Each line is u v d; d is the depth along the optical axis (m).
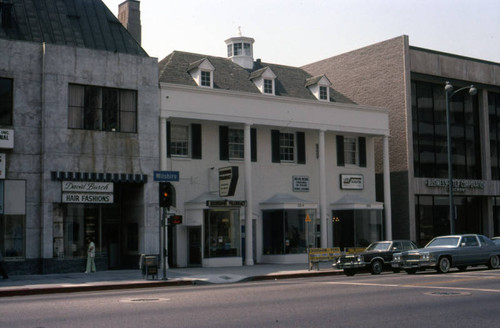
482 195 47.28
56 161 28.62
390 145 44.06
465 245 27.12
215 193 34.62
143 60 31.48
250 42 40.69
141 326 11.53
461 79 46.41
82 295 18.95
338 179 40.22
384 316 12.64
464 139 47.47
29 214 28.16
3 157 27.70
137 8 37.03
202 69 34.41
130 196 31.94
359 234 38.41
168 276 26.41
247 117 34.94
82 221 29.44
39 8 30.73
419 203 43.81
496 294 16.41
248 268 31.41
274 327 11.30
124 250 32.03
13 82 28.17
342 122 38.81
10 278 25.70
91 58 29.95
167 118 32.50
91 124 29.78
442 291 17.47
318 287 19.67
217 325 11.56
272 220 36.16
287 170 38.06
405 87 43.00
